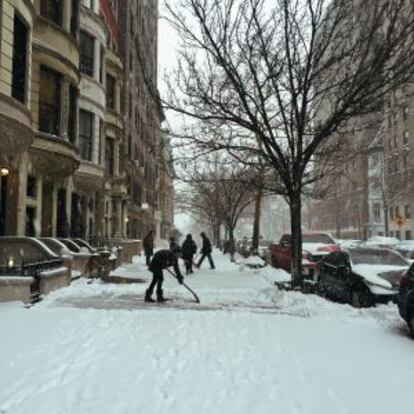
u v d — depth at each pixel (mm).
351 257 14961
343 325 10992
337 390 6668
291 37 16188
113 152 36656
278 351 8609
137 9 49562
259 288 18156
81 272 20344
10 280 12719
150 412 5828
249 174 34531
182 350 8562
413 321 9930
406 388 6777
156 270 14375
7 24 16188
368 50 14656
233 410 5926
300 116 16234
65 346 8641
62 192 24688
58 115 22438
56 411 5812
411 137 57781
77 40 24312
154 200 72312
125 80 43188
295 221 16281
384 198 57000
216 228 69562
